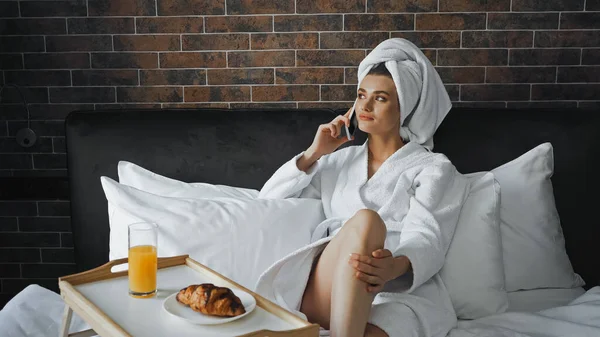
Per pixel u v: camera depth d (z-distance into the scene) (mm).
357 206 2080
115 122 2461
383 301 1743
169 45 2637
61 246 2814
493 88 2645
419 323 1732
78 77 2666
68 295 1516
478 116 2449
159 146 2443
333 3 2596
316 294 1770
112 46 2639
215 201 2098
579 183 2377
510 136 2406
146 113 2486
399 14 2598
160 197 2082
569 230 2377
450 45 2615
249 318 1387
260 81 2660
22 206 2783
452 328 1829
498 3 2582
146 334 1304
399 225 1991
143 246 1495
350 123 2232
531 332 1782
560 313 1881
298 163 2207
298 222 2092
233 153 2447
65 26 2627
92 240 2455
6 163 2744
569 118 2420
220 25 2619
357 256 1598
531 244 2145
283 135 2455
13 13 2621
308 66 2645
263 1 2602
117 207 2041
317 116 2484
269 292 1763
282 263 1769
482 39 2609
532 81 2637
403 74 2100
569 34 2600
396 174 2088
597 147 2385
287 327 1347
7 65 2660
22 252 2816
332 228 2096
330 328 1606
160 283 1587
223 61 2646
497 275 1982
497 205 2059
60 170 2754
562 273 2162
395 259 1715
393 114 2102
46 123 2707
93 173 2439
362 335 1581
